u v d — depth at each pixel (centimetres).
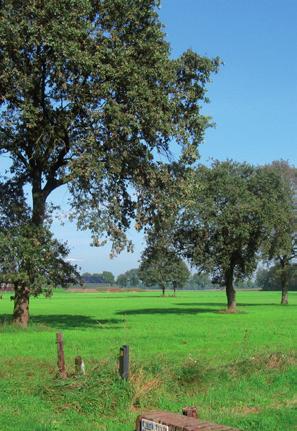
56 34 2550
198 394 1198
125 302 8275
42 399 1081
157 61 2845
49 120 2839
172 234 4703
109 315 4647
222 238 4691
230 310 5119
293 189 6594
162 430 736
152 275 12825
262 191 4850
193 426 716
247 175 4903
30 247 2788
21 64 2650
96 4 2845
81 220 2867
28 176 3238
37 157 2981
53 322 3631
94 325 3384
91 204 2875
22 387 1182
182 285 13275
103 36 2775
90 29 2686
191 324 3547
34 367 1484
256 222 4719
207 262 4781
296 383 1312
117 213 2933
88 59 2588
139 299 9931
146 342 2367
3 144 2853
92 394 1058
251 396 1195
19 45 2564
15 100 2720
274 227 4812
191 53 3025
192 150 2948
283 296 7281
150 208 3042
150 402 1084
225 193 4625
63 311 5422
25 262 2805
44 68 2739
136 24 2906
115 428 918
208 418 988
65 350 2042
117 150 2780
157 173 2953
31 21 2600
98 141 2752
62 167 3106
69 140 2939
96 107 2761
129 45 2875
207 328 3206
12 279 2778
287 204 5047
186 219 4625
